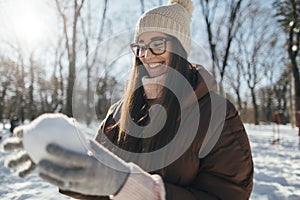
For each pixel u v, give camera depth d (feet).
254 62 123.65
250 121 127.65
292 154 28.53
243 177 3.45
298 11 62.44
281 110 138.10
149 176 2.78
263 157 26.50
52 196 14.15
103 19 52.65
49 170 2.04
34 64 124.67
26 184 16.40
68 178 2.10
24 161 2.18
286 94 144.66
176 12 4.14
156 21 3.95
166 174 3.49
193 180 3.57
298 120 53.21
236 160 3.43
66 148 2.09
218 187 3.43
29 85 126.93
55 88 117.19
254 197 13.75
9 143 2.13
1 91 131.85
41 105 128.26
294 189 15.07
